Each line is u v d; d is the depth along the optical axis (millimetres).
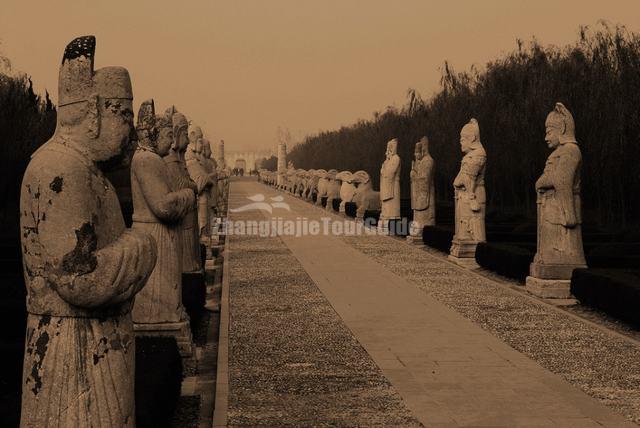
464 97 39188
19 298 12195
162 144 9922
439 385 9648
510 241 23516
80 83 4352
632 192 27234
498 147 33844
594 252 18375
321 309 14930
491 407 8727
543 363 10773
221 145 51250
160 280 9945
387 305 15375
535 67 32594
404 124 50781
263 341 12133
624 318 13352
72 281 4059
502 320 13852
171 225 9977
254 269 20812
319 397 9125
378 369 10438
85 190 4184
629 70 26641
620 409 8648
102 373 4281
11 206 31094
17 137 28375
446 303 15633
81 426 4203
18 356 8492
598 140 26984
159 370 7344
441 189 47125
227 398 9055
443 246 24500
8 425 6766
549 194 16328
